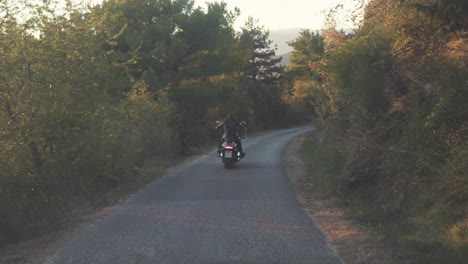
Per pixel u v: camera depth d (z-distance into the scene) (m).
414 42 9.23
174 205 10.63
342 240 7.25
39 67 10.20
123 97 17.89
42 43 10.35
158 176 16.39
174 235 7.84
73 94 10.78
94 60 11.47
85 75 10.95
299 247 6.95
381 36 11.38
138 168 17.33
